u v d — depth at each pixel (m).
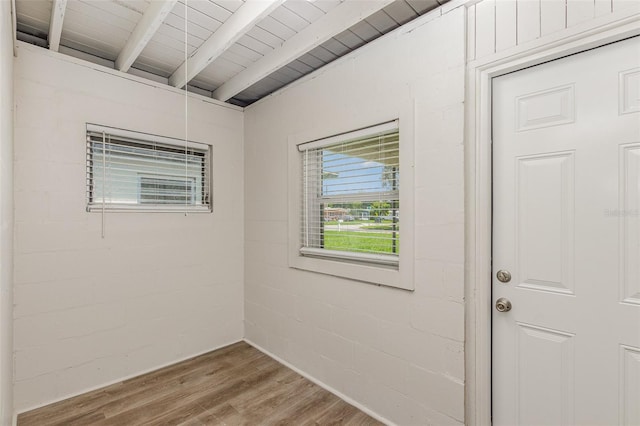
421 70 1.75
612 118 1.29
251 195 3.02
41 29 2.02
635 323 1.25
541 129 1.45
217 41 2.08
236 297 3.04
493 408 1.59
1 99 1.08
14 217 1.92
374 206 2.07
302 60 2.45
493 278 1.59
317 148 2.43
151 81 2.50
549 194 1.43
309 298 2.43
